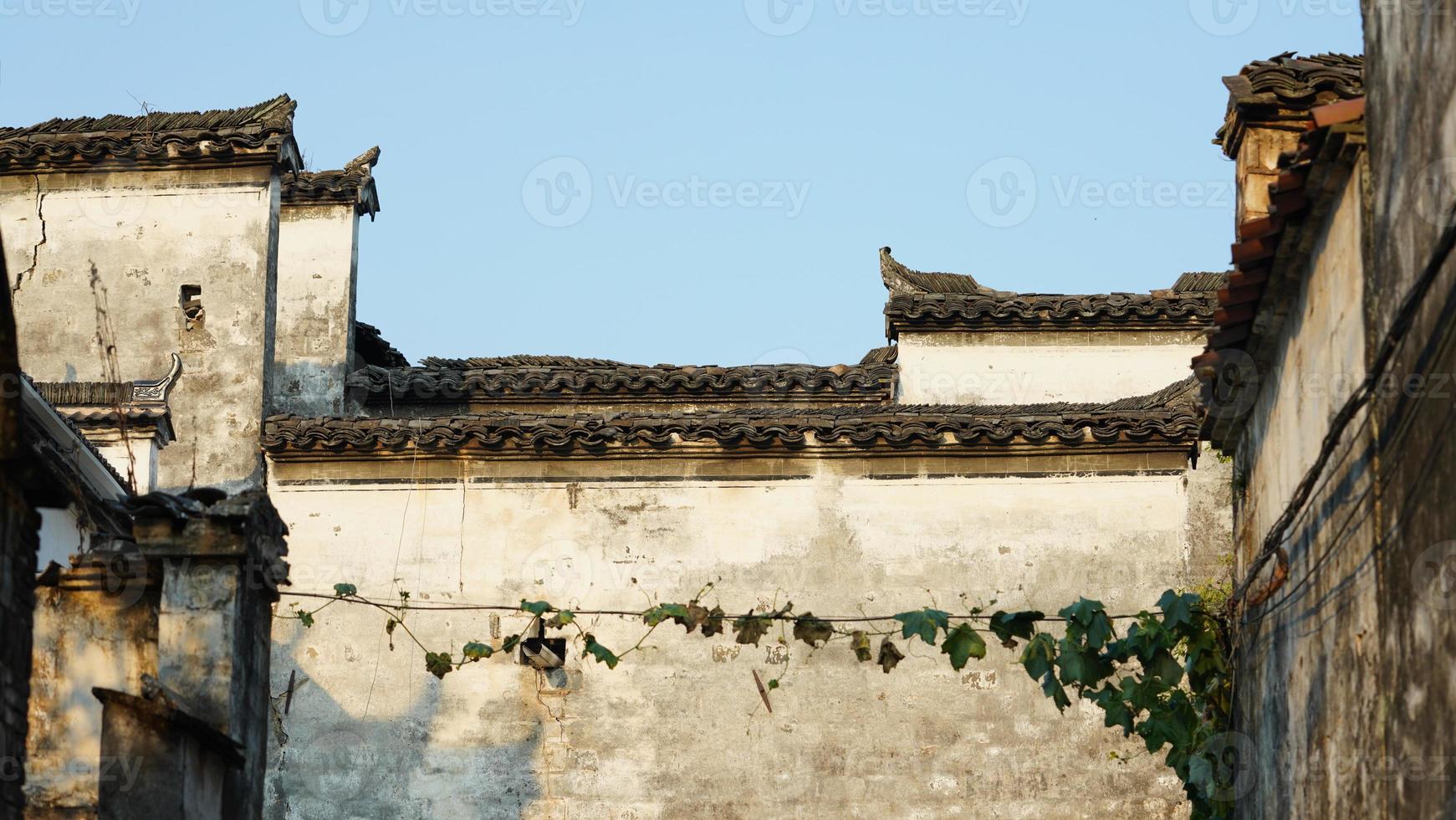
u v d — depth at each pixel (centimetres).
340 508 3897
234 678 2428
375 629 3822
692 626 2781
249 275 4331
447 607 3600
